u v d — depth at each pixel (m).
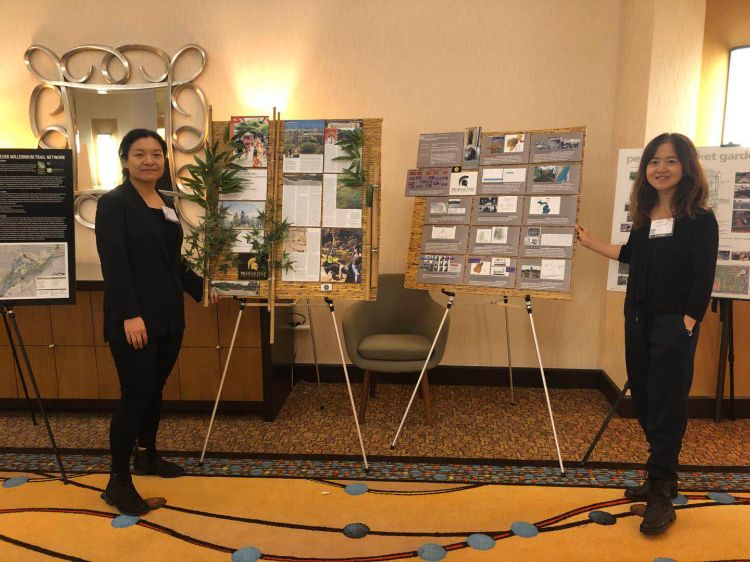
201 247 2.75
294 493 2.39
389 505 2.29
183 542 2.02
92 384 3.32
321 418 3.29
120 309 2.07
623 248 2.49
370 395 3.66
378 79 3.68
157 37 3.68
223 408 3.29
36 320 3.28
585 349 3.81
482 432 3.07
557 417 3.29
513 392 3.61
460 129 3.68
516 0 3.56
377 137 2.66
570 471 2.59
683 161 2.06
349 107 3.71
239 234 2.71
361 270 2.66
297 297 2.70
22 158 2.43
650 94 3.06
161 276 2.23
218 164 2.72
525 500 2.32
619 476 2.54
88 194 3.76
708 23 3.34
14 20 3.69
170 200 2.63
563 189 2.71
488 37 3.60
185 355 3.27
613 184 3.61
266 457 2.76
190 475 2.56
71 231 2.51
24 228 2.46
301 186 2.69
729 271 2.71
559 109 3.62
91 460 2.73
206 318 3.23
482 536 2.05
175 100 3.71
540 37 3.57
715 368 3.25
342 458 2.74
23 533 2.08
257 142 2.71
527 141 2.79
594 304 3.76
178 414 3.36
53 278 2.50
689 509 2.24
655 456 2.11
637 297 2.18
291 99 3.71
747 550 1.96
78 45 3.67
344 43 3.66
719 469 2.60
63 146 3.79
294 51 3.68
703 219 2.05
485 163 2.86
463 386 3.89
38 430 3.13
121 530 2.10
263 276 2.69
